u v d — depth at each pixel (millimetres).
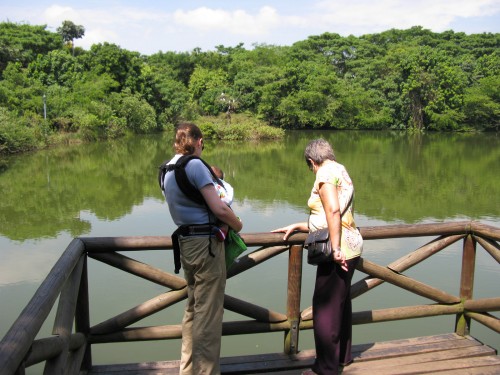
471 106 51562
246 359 2932
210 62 67812
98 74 45469
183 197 2283
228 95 51906
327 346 2584
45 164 23250
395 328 5664
